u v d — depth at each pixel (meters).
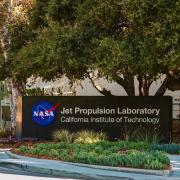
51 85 39.50
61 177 17.34
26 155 22.22
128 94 32.50
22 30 33.25
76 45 27.91
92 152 20.55
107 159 18.69
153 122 30.17
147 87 32.31
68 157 20.34
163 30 25.53
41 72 30.45
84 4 28.39
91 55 27.38
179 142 28.78
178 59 25.66
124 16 27.28
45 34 29.14
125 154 19.48
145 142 25.70
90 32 27.97
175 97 38.91
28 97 31.08
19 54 30.72
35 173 18.36
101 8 27.34
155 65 27.00
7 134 34.75
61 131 29.53
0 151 25.08
